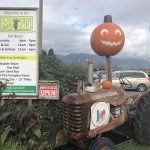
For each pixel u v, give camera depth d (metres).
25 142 4.08
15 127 4.12
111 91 3.90
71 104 3.68
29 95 4.71
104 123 3.79
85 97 3.69
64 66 6.13
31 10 4.65
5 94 4.67
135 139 4.24
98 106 3.73
